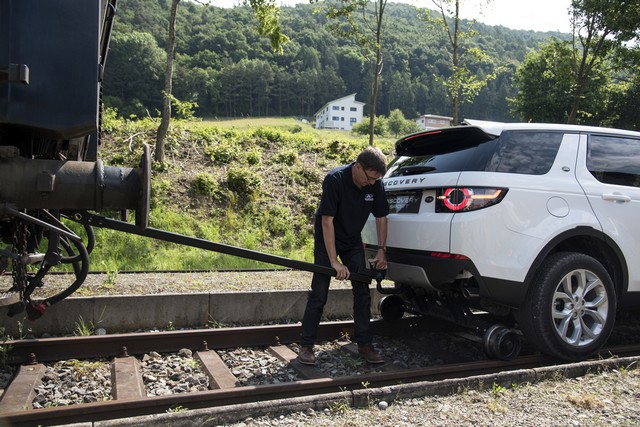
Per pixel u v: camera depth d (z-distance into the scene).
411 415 3.16
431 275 4.30
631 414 3.23
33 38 2.70
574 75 16.00
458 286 4.32
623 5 13.91
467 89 14.41
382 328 5.41
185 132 14.22
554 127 4.65
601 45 14.92
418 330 5.58
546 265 4.27
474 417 3.14
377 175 4.10
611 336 5.72
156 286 6.27
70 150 4.06
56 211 3.80
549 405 3.36
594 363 4.04
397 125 76.94
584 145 4.71
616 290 4.79
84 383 3.76
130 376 3.83
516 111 36.75
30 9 2.70
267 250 10.80
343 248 4.43
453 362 4.68
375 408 3.26
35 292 5.61
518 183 4.18
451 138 4.64
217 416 2.96
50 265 3.90
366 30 14.91
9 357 4.11
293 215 12.28
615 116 31.73
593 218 4.45
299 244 11.50
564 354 4.30
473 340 5.32
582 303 4.39
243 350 4.73
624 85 30.78
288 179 13.40
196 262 8.95
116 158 12.12
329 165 14.62
